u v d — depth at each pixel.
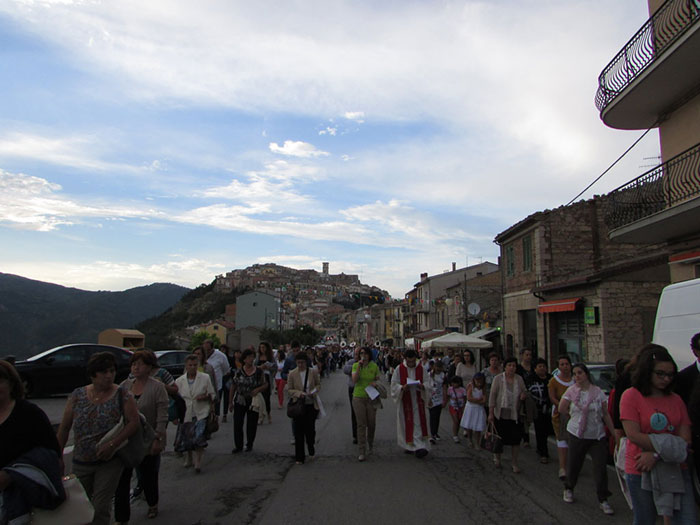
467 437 11.27
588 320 17.20
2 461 3.44
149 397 5.68
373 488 6.92
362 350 9.05
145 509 6.03
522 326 23.89
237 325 97.75
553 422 7.64
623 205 13.99
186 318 142.62
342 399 19.42
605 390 9.14
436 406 10.88
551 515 5.86
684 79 12.04
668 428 3.99
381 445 10.13
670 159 12.03
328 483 7.17
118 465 4.58
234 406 9.30
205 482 7.22
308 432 8.80
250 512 5.88
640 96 12.84
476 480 7.44
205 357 10.57
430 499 6.41
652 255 18.16
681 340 6.75
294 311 155.75
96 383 4.50
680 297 6.89
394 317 78.81
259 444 10.06
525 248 23.45
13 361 11.39
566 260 21.64
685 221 11.76
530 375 9.07
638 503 4.10
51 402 15.09
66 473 5.07
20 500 3.43
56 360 16.11
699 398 4.07
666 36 12.08
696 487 4.09
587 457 9.33
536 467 8.36
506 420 8.05
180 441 7.65
